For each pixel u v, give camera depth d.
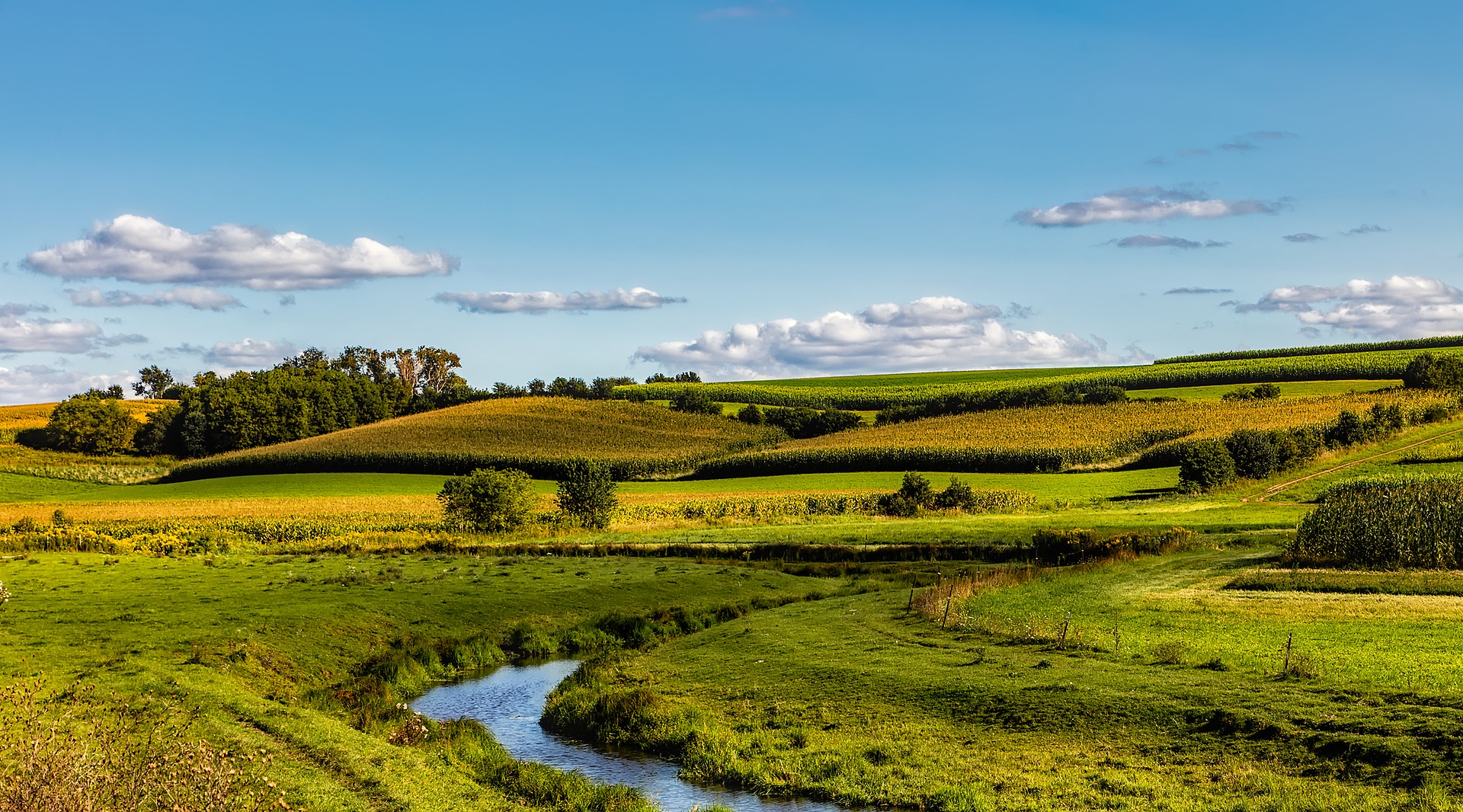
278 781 16.02
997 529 65.00
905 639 30.50
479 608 36.94
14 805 11.23
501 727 24.83
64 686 20.84
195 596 34.91
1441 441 111.06
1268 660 25.14
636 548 57.72
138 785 12.09
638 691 25.03
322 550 57.53
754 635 32.91
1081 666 25.69
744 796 19.30
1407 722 19.03
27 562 44.62
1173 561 48.69
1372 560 43.38
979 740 21.08
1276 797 16.67
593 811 18.03
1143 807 16.81
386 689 26.11
